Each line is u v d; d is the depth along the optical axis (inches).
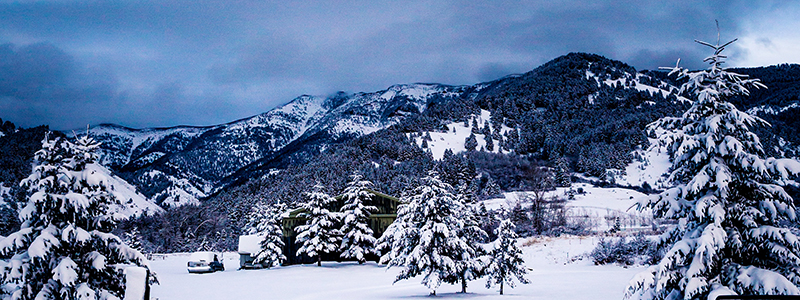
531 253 1841.8
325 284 1235.9
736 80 508.7
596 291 917.2
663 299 490.3
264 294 1053.2
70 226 560.4
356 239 1792.6
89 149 609.0
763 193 480.1
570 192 5088.6
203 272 1763.0
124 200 618.5
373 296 970.1
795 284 458.6
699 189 478.9
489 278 949.2
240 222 4658.0
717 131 483.8
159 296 1028.5
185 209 5792.3
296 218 2033.7
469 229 1023.6
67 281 536.1
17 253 573.9
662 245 528.4
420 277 1330.0
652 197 513.3
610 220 2967.5
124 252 610.2
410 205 991.6
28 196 574.9
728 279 465.1
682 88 518.3
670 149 520.1
